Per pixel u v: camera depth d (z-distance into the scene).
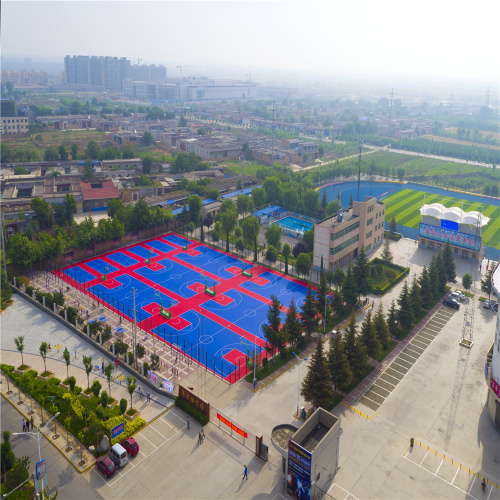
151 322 113.69
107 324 111.81
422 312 118.75
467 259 151.75
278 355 100.69
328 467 67.44
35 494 63.06
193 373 94.88
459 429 79.19
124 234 161.75
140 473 70.00
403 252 158.00
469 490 67.44
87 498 65.31
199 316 117.06
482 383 91.12
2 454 66.00
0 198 185.38
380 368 95.94
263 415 82.50
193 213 177.38
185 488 67.44
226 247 158.62
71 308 110.62
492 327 111.31
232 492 67.00
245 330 111.44
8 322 111.69
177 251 158.50
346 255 146.50
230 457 73.38
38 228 169.50
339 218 143.75
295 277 140.12
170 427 79.75
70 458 72.38
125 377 92.69
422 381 91.75
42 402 83.81
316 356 81.38
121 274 140.00
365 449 74.62
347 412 82.94
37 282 133.00
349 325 90.06
